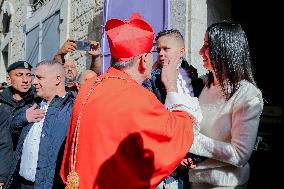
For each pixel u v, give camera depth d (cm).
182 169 212
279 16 454
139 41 182
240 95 185
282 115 416
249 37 441
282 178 374
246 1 441
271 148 397
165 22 407
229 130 188
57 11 698
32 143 293
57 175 265
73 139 174
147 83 221
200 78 227
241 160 180
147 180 162
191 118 180
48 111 280
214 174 191
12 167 310
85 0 588
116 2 465
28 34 882
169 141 165
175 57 213
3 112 344
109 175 161
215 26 198
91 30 561
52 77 300
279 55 449
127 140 162
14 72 366
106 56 461
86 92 182
